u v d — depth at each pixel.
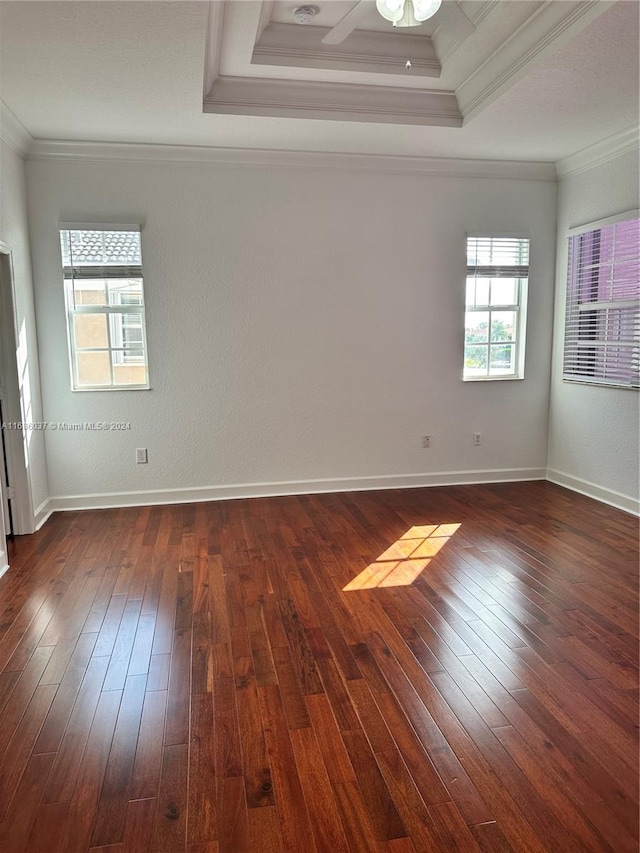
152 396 4.86
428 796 1.83
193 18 2.71
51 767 1.96
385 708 2.26
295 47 3.64
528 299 5.41
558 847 1.65
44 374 4.67
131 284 4.74
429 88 4.07
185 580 3.44
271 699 2.32
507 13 3.12
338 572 3.53
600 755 2.00
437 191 5.11
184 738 2.11
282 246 4.90
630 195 4.43
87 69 3.22
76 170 4.53
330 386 5.15
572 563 3.63
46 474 4.74
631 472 4.58
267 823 1.74
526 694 2.33
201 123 4.08
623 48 3.04
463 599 3.16
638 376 4.43
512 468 5.62
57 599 3.21
